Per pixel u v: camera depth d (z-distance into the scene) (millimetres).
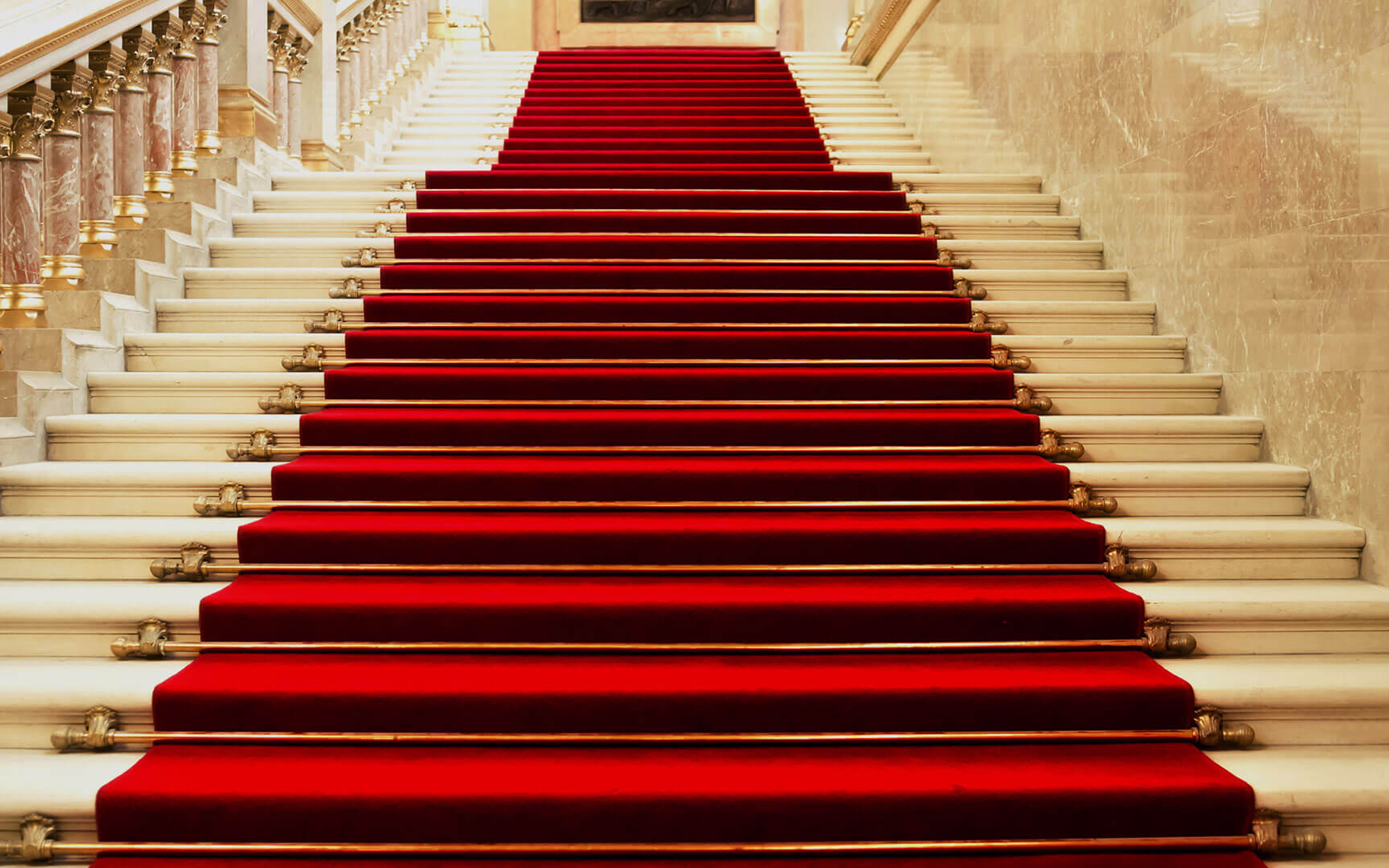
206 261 4340
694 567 2904
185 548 2885
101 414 3525
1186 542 2928
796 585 2818
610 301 4008
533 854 2191
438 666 2564
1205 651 2715
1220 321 3689
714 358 3801
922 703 2447
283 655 2631
